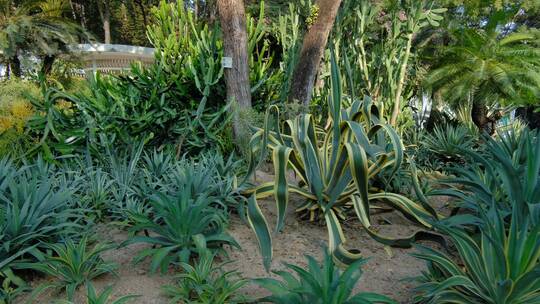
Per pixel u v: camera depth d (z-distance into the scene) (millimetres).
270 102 6449
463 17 11125
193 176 3506
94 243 2955
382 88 6750
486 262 1900
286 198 2803
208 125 5273
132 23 28156
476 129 8539
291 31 7309
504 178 2572
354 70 6824
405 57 6555
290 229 3264
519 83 8422
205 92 5246
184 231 2600
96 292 2340
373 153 2838
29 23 11445
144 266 2654
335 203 3229
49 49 11789
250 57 6574
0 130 5031
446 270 2107
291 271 2609
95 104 4969
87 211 3223
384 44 7031
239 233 3170
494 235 1975
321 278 2010
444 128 9148
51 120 4488
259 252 2887
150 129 5176
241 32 5625
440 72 8914
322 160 3268
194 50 5961
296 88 6402
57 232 2703
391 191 4027
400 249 3006
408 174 4344
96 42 13609
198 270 2266
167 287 2240
